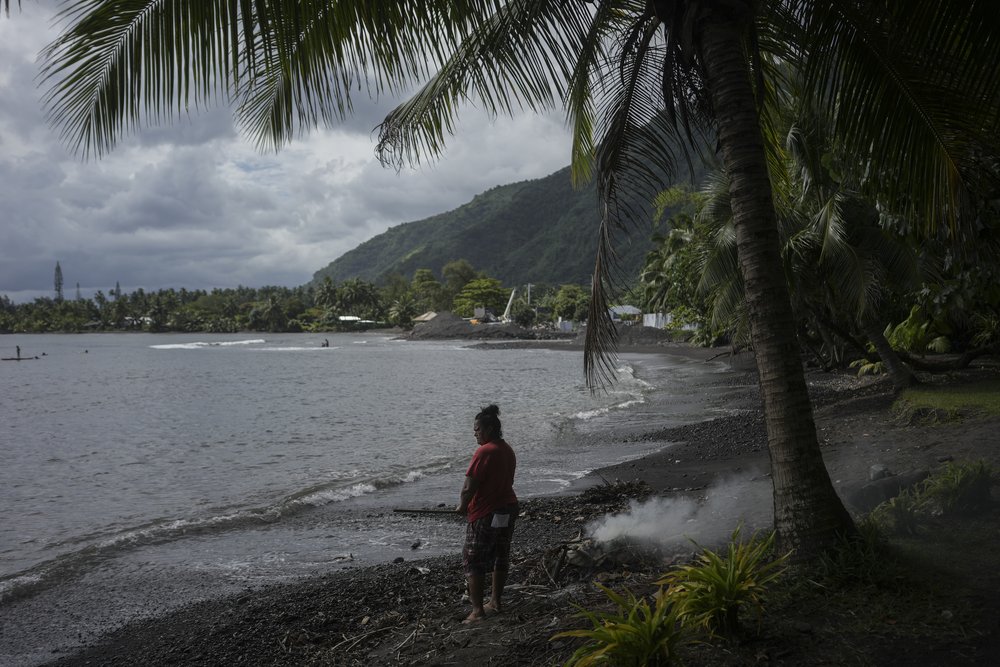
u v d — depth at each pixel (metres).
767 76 6.59
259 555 8.27
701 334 46.12
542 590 5.39
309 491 11.84
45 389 39.66
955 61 4.65
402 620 5.38
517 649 4.05
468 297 174.75
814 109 7.14
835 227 14.59
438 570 6.98
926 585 3.82
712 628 3.49
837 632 3.42
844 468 8.55
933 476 6.39
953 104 4.91
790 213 15.61
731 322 17.81
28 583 7.45
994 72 4.53
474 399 28.83
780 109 7.48
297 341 129.38
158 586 7.29
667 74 4.75
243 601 6.57
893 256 14.95
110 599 6.97
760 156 4.41
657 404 22.89
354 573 7.29
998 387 13.23
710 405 21.72
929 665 3.05
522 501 10.16
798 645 3.33
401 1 4.11
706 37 4.46
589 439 16.25
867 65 5.03
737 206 4.44
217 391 36.25
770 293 4.35
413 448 16.77
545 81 5.33
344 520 9.78
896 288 15.48
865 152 5.36
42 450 17.94
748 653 3.30
